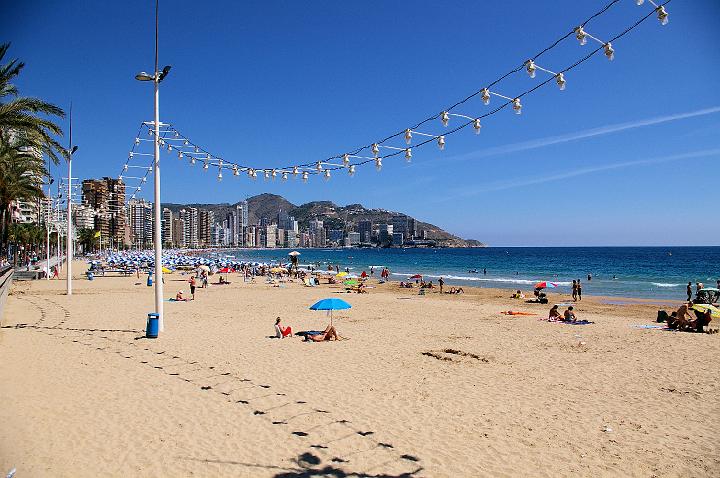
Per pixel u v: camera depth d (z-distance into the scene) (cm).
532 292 4319
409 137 1134
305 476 684
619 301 3559
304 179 1577
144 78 1806
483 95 943
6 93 2031
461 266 10225
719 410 984
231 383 1159
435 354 1531
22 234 8281
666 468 716
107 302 2950
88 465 705
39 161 3083
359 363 1403
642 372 1311
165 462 721
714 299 3133
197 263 8512
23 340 1633
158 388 1103
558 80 862
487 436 843
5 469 683
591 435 849
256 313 2592
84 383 1130
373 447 791
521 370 1334
